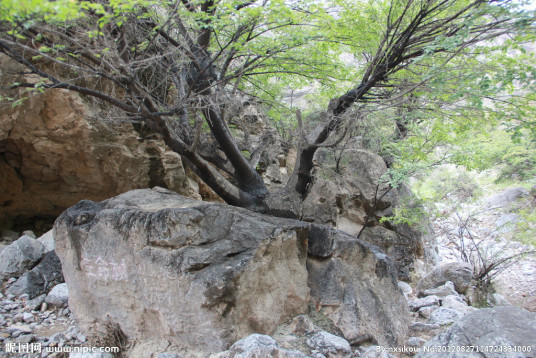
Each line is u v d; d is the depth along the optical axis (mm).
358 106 5574
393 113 6020
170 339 3344
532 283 7227
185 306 3152
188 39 4832
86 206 4098
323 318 3793
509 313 2939
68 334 3799
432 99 5020
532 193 10461
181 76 5129
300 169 5598
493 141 8039
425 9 4445
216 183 5094
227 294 3072
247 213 3863
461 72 4230
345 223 7156
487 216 10289
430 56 3910
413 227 7207
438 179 10969
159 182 6352
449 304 4871
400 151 6109
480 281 6344
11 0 1975
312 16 4445
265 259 3402
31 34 3367
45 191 6062
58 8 2012
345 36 5270
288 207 5363
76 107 5176
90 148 5480
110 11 3361
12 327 3857
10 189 5781
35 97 4891
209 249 3254
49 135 5250
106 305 3676
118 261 3514
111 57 3746
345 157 7402
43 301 4398
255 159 6172
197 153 5086
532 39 3826
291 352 2932
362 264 4172
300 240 3873
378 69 5082
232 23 3963
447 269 6168
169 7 3852
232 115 5883
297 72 5410
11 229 6219
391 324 3900
